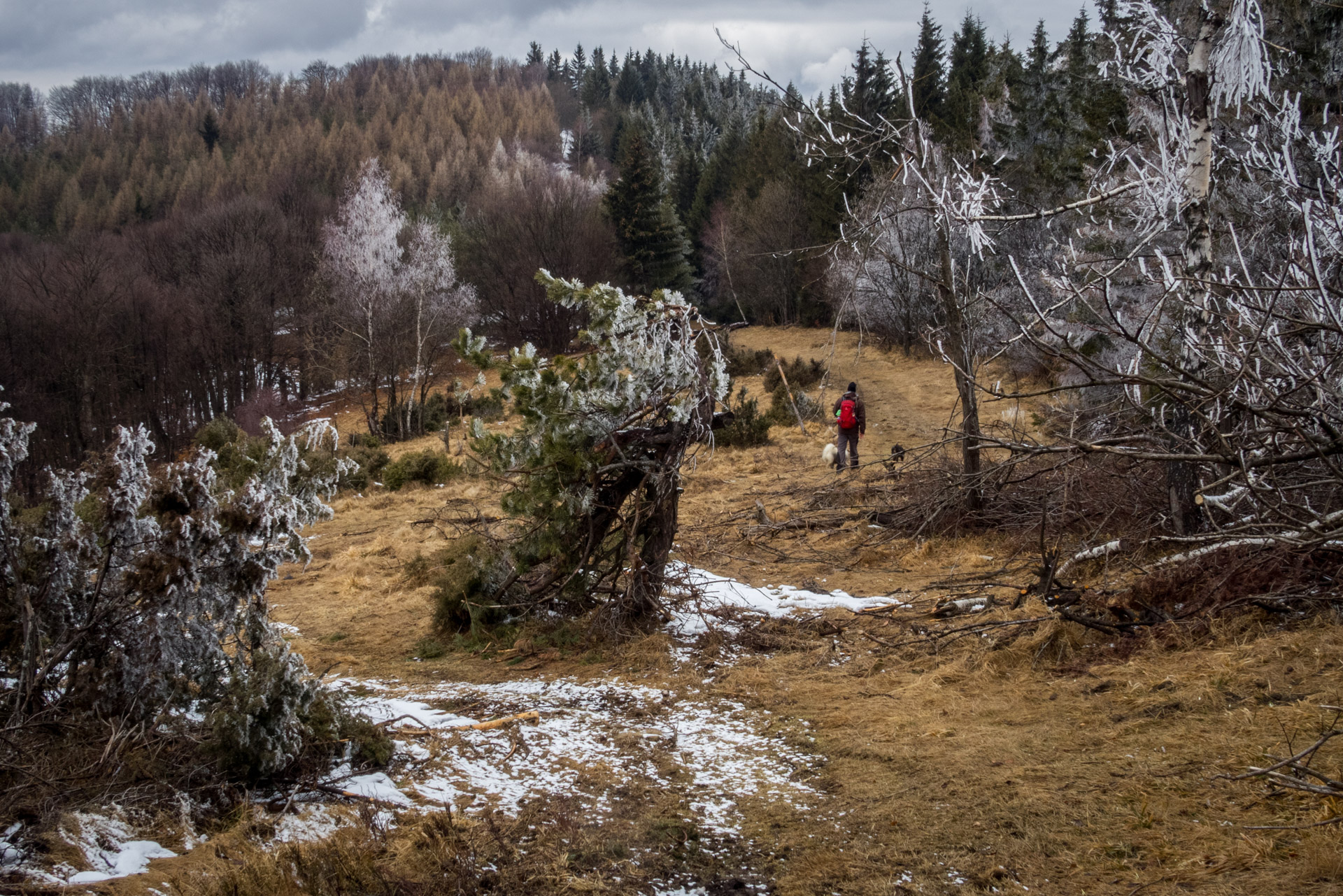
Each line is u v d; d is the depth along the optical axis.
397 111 131.50
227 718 4.16
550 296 7.73
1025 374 22.77
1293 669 4.64
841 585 9.09
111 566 4.85
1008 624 6.36
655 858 3.77
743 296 53.31
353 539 13.63
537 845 3.82
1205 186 6.94
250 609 4.95
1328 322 5.43
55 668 4.82
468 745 5.06
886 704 5.55
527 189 66.62
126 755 4.13
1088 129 19.72
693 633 7.49
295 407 49.25
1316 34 9.95
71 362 41.53
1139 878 3.23
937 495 10.02
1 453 4.64
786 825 4.07
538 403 7.41
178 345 46.31
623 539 7.82
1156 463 7.65
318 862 3.30
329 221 43.03
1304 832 3.26
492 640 7.66
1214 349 6.12
